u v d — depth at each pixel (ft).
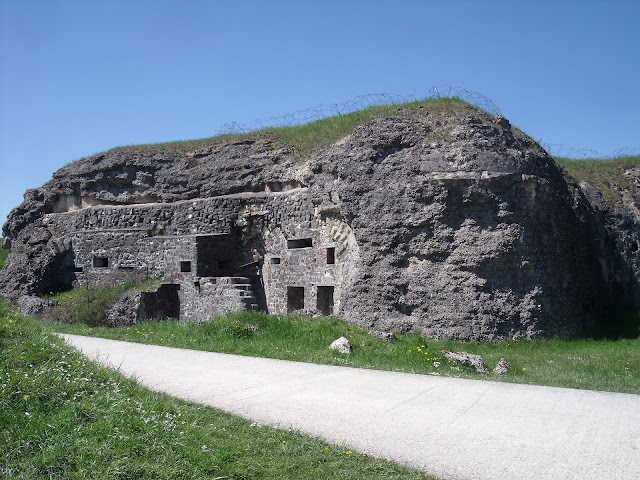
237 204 74.28
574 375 40.32
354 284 58.95
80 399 24.20
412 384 33.55
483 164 57.21
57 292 82.69
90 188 86.74
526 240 56.44
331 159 64.39
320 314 63.87
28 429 21.17
